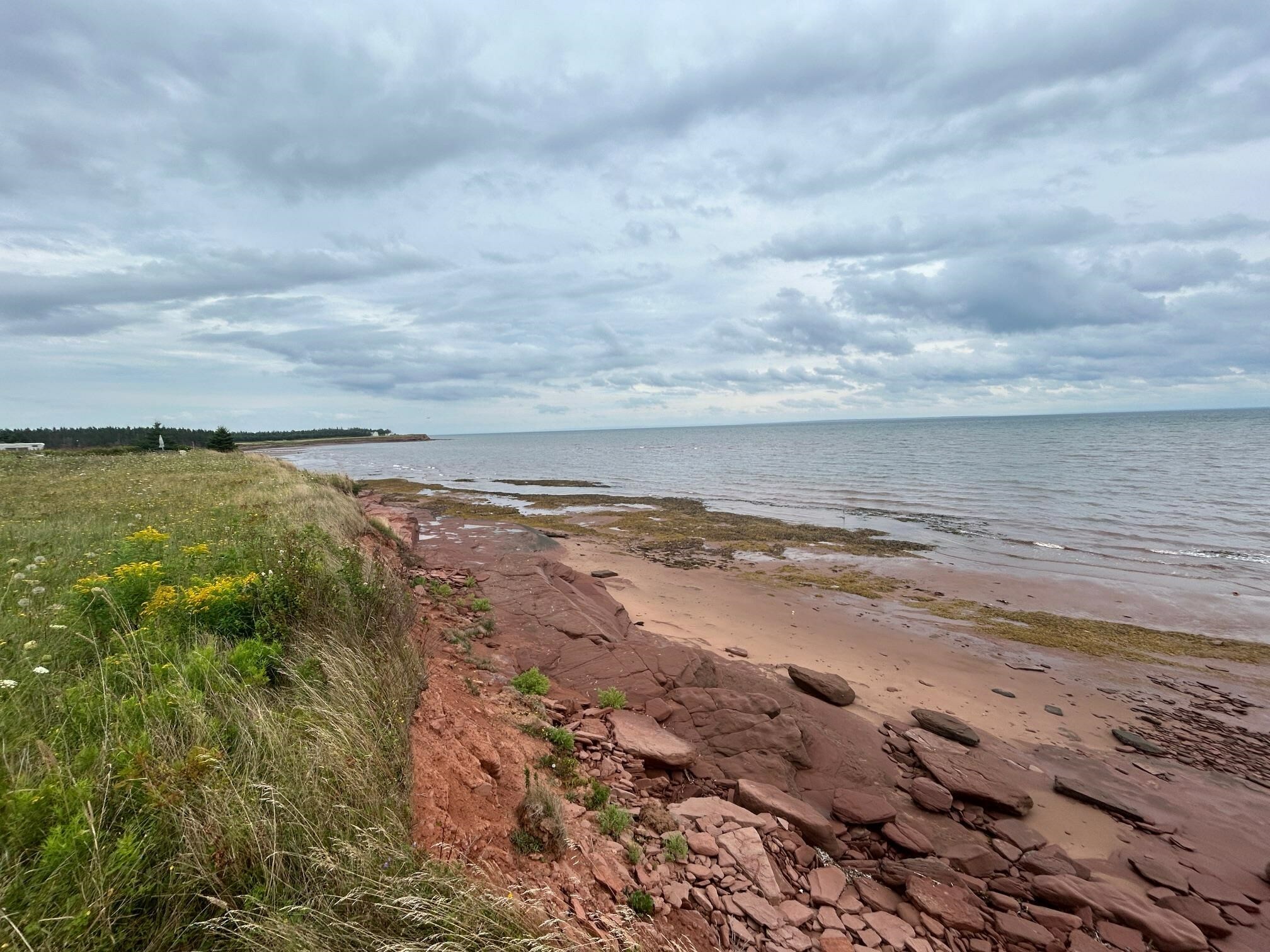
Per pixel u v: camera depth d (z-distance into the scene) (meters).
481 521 25.92
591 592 14.25
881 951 4.54
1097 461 47.62
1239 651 12.41
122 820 2.62
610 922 3.66
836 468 50.03
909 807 6.92
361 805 3.18
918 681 10.77
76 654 4.21
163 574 5.61
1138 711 9.94
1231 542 20.98
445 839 3.64
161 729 3.15
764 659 11.30
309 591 5.70
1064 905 5.51
